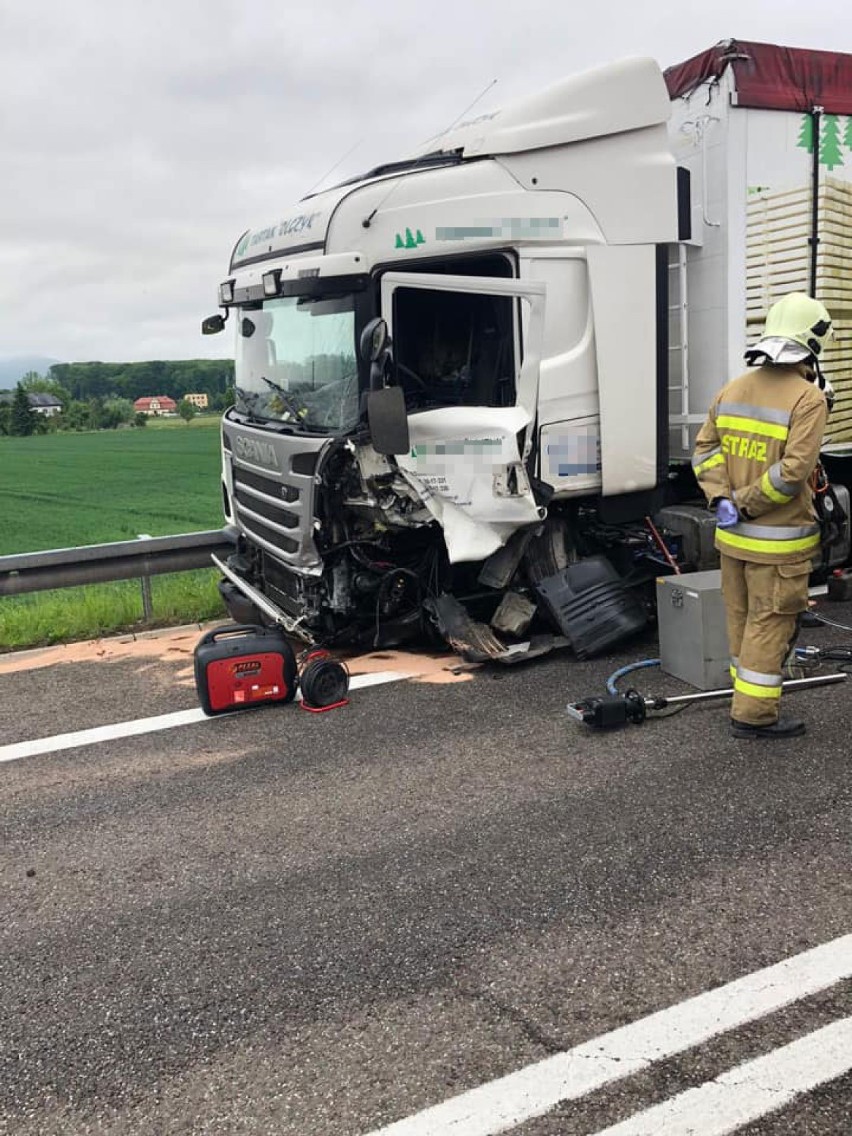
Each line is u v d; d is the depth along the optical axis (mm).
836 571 7234
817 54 6434
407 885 3473
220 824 4062
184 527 20172
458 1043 2627
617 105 5750
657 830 3771
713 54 6188
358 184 5590
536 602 6242
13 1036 2777
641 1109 2354
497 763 4527
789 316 4391
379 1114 2389
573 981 2865
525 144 5547
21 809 4336
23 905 3514
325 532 5652
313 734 5043
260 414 6469
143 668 6461
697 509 6766
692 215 6535
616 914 3205
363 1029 2711
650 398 6109
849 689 5270
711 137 6312
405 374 5766
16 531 19641
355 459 5480
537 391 5676
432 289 5457
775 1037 2580
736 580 4648
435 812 4047
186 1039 2717
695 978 2846
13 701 5898
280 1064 2592
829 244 6641
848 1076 2430
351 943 3133
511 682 5699
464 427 5535
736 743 4613
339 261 5336
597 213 5789
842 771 4234
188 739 5086
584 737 4793
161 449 53312
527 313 5562
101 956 3156
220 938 3213
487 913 3258
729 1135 2262
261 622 6984
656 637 6488
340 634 6070
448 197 5508
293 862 3695
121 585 9258
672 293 6641
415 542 6016
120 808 4285
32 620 7391
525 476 5621
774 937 3027
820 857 3500
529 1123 2330
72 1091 2539
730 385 4605
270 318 6309
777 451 4301
